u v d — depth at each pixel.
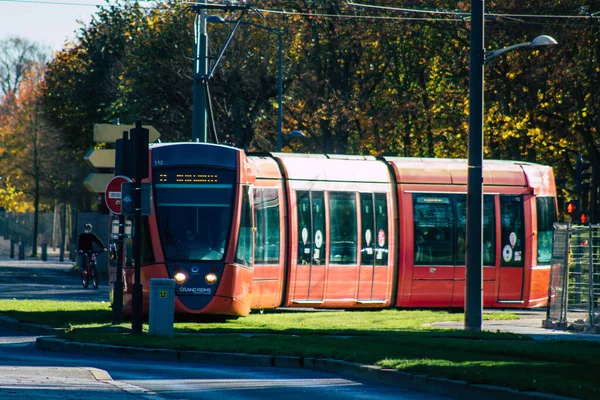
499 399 32.25
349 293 75.62
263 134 156.62
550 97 117.25
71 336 51.84
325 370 41.81
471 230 59.31
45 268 149.25
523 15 108.94
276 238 72.12
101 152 68.12
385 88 144.50
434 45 130.38
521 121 116.25
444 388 34.72
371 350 45.16
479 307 59.25
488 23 117.62
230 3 147.88
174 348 47.16
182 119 152.12
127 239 65.25
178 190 64.62
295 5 143.75
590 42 114.06
